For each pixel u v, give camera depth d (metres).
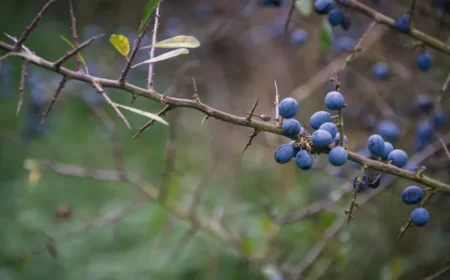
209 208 1.11
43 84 1.25
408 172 0.65
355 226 1.07
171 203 0.96
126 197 1.24
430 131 0.84
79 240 1.11
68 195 1.26
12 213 1.20
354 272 1.01
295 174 1.27
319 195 1.11
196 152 1.40
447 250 0.96
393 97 1.08
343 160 0.62
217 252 1.03
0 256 1.09
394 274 0.90
